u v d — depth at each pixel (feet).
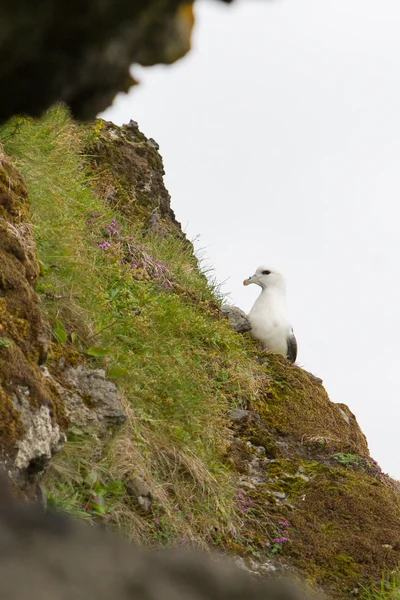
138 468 36.19
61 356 35.53
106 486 34.58
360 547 40.96
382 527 42.70
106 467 35.01
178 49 10.99
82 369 36.14
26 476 26.71
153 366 42.70
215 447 42.93
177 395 42.14
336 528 41.83
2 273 30.07
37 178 46.70
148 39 10.82
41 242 41.24
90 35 10.52
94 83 11.32
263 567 37.91
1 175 35.88
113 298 45.65
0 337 28.02
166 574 9.21
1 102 11.40
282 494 43.01
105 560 9.04
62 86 11.14
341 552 40.57
